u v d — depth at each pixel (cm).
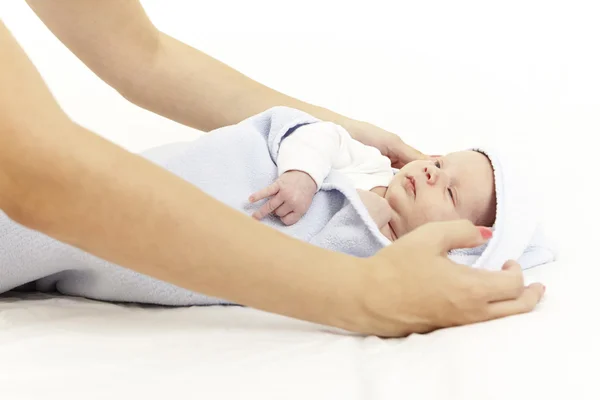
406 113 193
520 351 80
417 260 92
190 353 87
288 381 78
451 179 140
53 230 73
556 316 92
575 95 201
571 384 73
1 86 70
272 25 226
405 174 140
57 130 71
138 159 75
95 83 198
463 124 189
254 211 126
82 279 115
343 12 234
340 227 125
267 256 80
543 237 134
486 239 103
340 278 85
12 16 221
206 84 141
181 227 75
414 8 238
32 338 90
